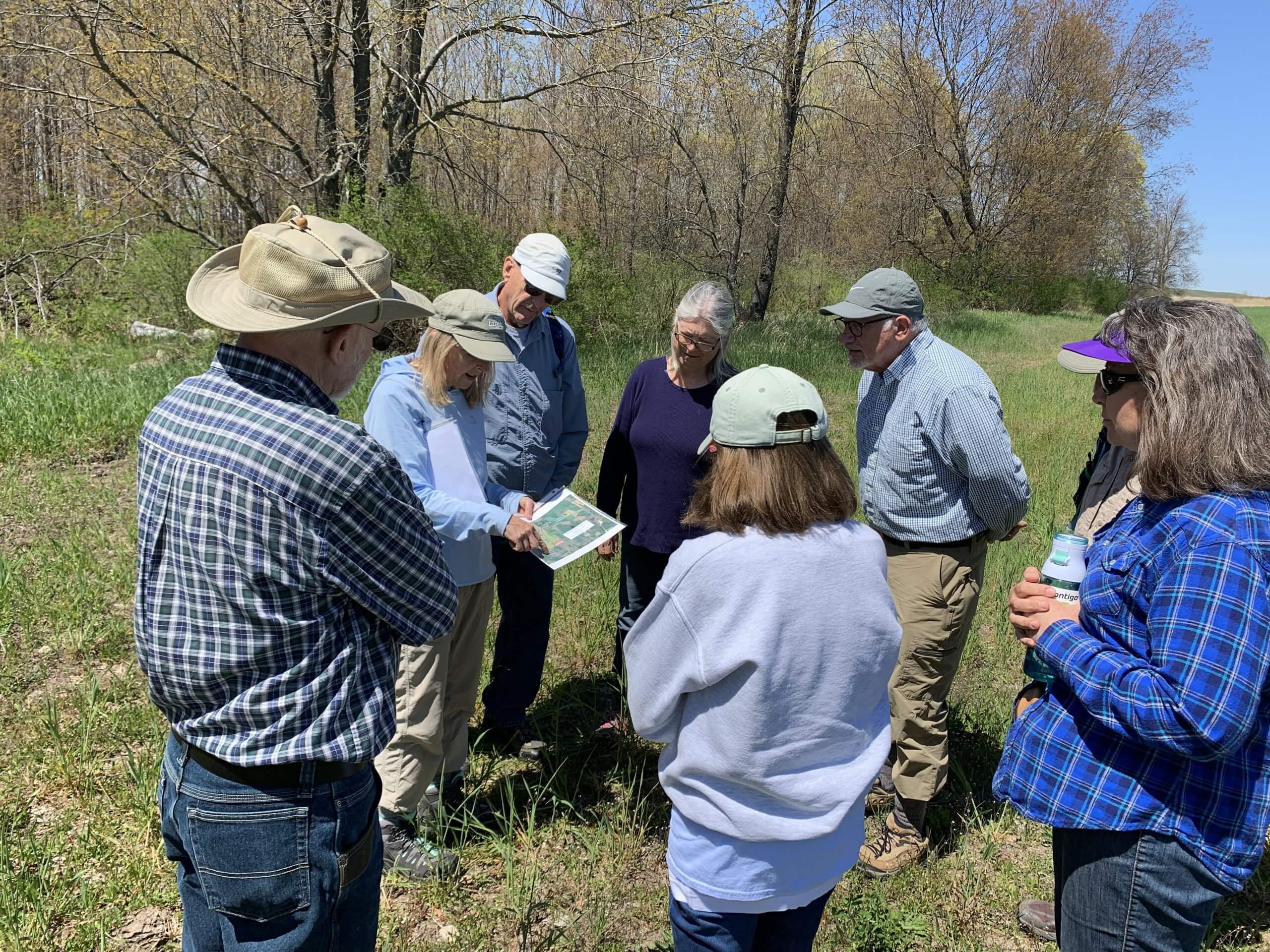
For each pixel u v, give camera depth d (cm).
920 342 315
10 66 1591
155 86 1238
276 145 1380
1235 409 169
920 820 327
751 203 2155
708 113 1786
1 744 341
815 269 2689
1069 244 3519
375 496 166
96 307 1514
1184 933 183
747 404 173
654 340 1492
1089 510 311
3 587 449
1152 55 3325
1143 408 183
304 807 167
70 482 657
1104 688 176
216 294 176
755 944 201
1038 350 2073
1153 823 178
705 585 168
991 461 299
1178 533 171
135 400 848
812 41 1970
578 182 1791
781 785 175
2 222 1788
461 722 328
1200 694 160
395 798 292
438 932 277
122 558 514
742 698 168
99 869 284
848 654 173
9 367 1046
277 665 162
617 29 1380
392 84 1452
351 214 1336
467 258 1368
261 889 168
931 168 3133
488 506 283
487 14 1359
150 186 1435
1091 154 3409
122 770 331
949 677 322
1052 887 315
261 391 168
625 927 284
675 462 367
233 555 158
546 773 362
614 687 429
